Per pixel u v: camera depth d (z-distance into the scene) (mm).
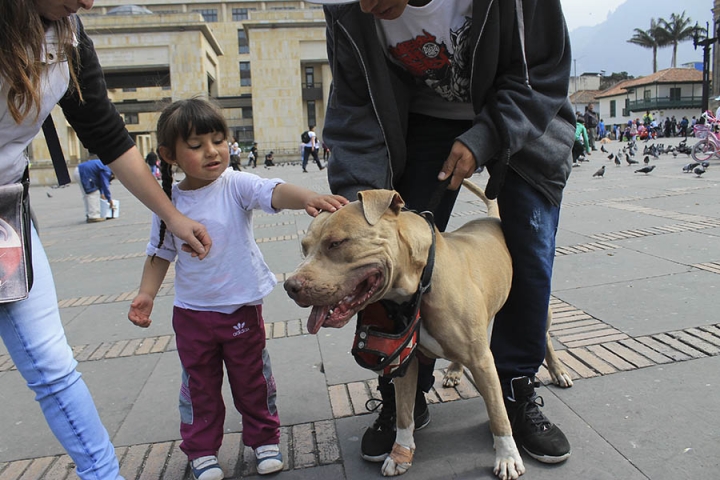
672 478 2186
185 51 39062
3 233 1824
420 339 2209
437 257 2146
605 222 6906
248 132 49531
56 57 1841
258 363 2516
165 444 2781
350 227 1929
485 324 2254
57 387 2000
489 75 2336
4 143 1865
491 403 2273
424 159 2725
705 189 8852
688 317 3729
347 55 2436
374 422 2625
